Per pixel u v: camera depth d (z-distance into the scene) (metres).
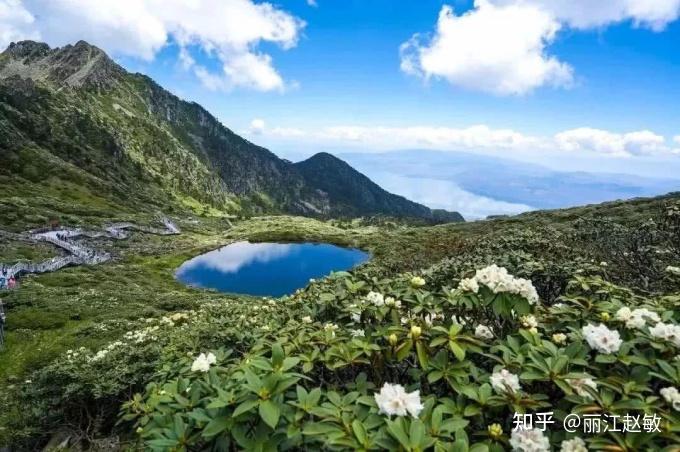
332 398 3.51
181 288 62.06
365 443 2.98
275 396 3.36
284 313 8.86
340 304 6.33
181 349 9.83
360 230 151.12
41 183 129.12
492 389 3.74
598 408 3.33
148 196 173.75
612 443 3.12
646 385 3.69
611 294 5.99
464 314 5.23
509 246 14.31
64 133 182.00
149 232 115.94
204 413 3.65
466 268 9.32
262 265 94.06
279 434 3.27
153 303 38.00
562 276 7.86
